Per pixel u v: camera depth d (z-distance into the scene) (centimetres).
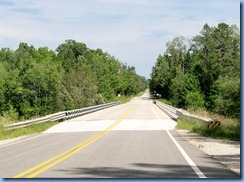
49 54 16150
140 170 1149
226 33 13300
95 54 16350
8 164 1324
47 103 9619
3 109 9444
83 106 9200
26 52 16762
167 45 16500
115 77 16525
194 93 10525
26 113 9462
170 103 11544
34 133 2753
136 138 2186
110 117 4412
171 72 15600
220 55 12769
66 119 4116
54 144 1969
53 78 9750
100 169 1174
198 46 14312
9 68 14325
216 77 11731
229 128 2438
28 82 9619
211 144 1869
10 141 2223
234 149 1673
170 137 2236
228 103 6088
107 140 2097
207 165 1239
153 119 3956
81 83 9562
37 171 1160
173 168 1183
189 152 1568
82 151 1638
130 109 6756
